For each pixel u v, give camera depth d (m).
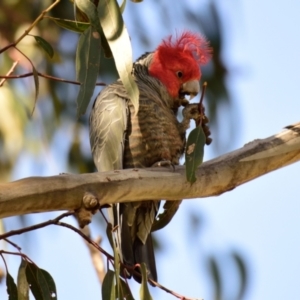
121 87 8.38
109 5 6.58
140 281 7.23
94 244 6.40
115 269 6.40
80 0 6.64
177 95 9.09
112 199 6.67
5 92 11.07
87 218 6.35
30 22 11.28
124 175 6.71
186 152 6.75
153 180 6.89
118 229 7.91
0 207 6.05
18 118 11.07
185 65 9.03
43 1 11.26
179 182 7.07
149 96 8.27
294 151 7.61
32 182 6.17
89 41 6.57
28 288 6.57
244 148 7.52
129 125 8.11
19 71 11.38
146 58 9.27
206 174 7.27
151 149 8.16
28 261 6.54
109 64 10.86
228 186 7.46
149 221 8.18
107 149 8.12
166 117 8.28
